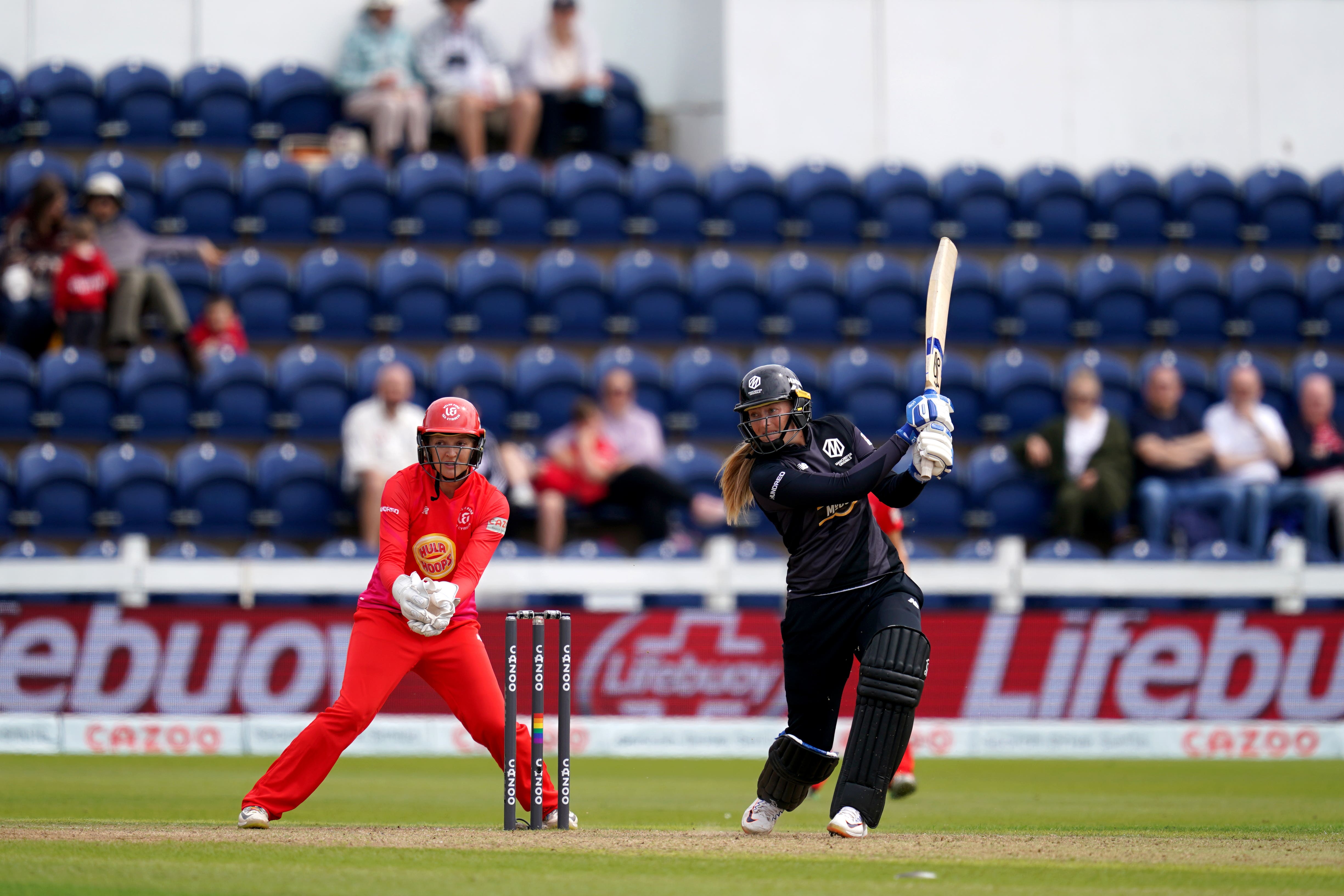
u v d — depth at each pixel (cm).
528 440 5575
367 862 1730
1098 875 1677
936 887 1559
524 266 6247
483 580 4425
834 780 3769
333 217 6125
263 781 2159
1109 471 5094
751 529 5441
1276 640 4556
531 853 1834
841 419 2181
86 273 5328
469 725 2233
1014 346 6172
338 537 5150
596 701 4366
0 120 6234
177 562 4338
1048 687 4500
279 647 4272
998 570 4631
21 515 4931
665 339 5984
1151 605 4966
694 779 3688
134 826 2194
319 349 5753
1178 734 4491
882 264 6244
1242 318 6275
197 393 5344
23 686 4153
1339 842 2094
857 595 2080
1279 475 5362
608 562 4481
